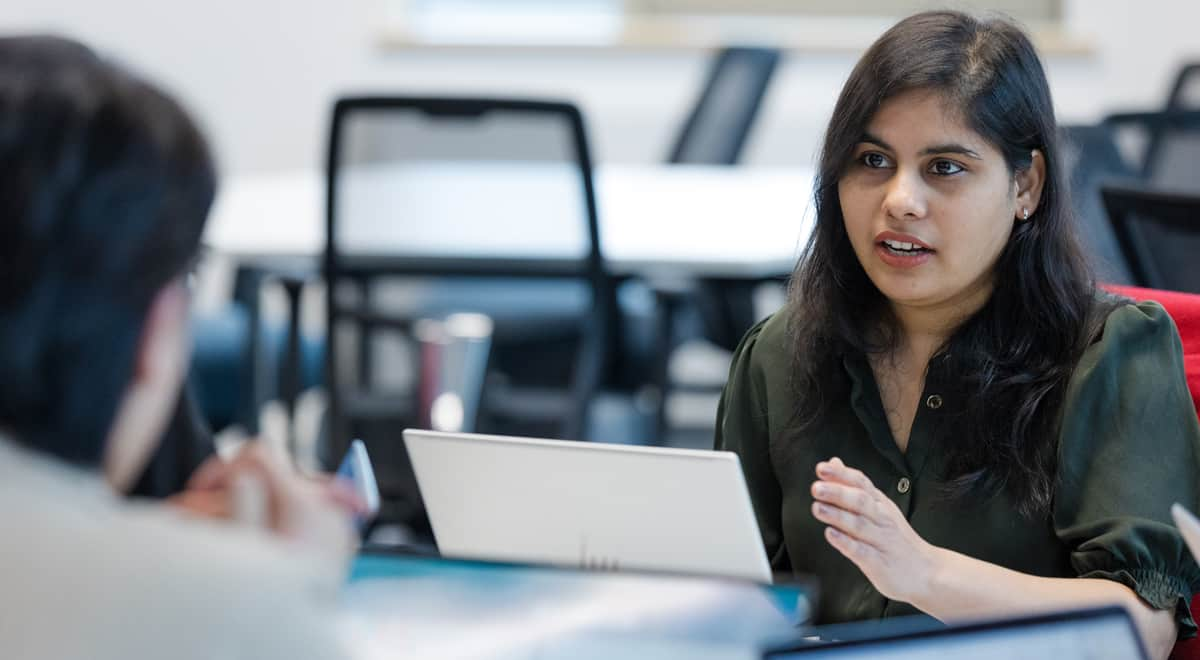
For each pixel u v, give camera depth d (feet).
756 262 16.89
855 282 8.71
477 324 17.19
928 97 8.01
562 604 5.96
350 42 33.19
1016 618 5.73
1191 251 12.26
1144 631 7.63
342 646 4.21
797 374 8.90
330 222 16.70
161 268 4.37
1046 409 8.27
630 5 33.96
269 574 4.15
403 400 16.97
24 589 3.98
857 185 8.33
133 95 4.46
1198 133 20.75
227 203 21.15
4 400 4.19
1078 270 8.44
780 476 9.02
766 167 33.14
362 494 5.63
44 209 4.21
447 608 5.91
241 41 32.99
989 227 8.13
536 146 16.42
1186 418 8.17
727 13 33.68
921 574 7.24
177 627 3.96
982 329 8.43
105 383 4.29
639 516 7.57
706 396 29.12
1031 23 33.30
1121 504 7.93
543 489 7.75
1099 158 17.79
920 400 8.52
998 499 8.27
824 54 32.65
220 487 5.35
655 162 33.24
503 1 33.96
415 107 16.07
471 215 16.71
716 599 5.97
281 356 19.66
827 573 8.75
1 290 4.18
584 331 16.98
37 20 31.96
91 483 4.33
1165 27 32.35
